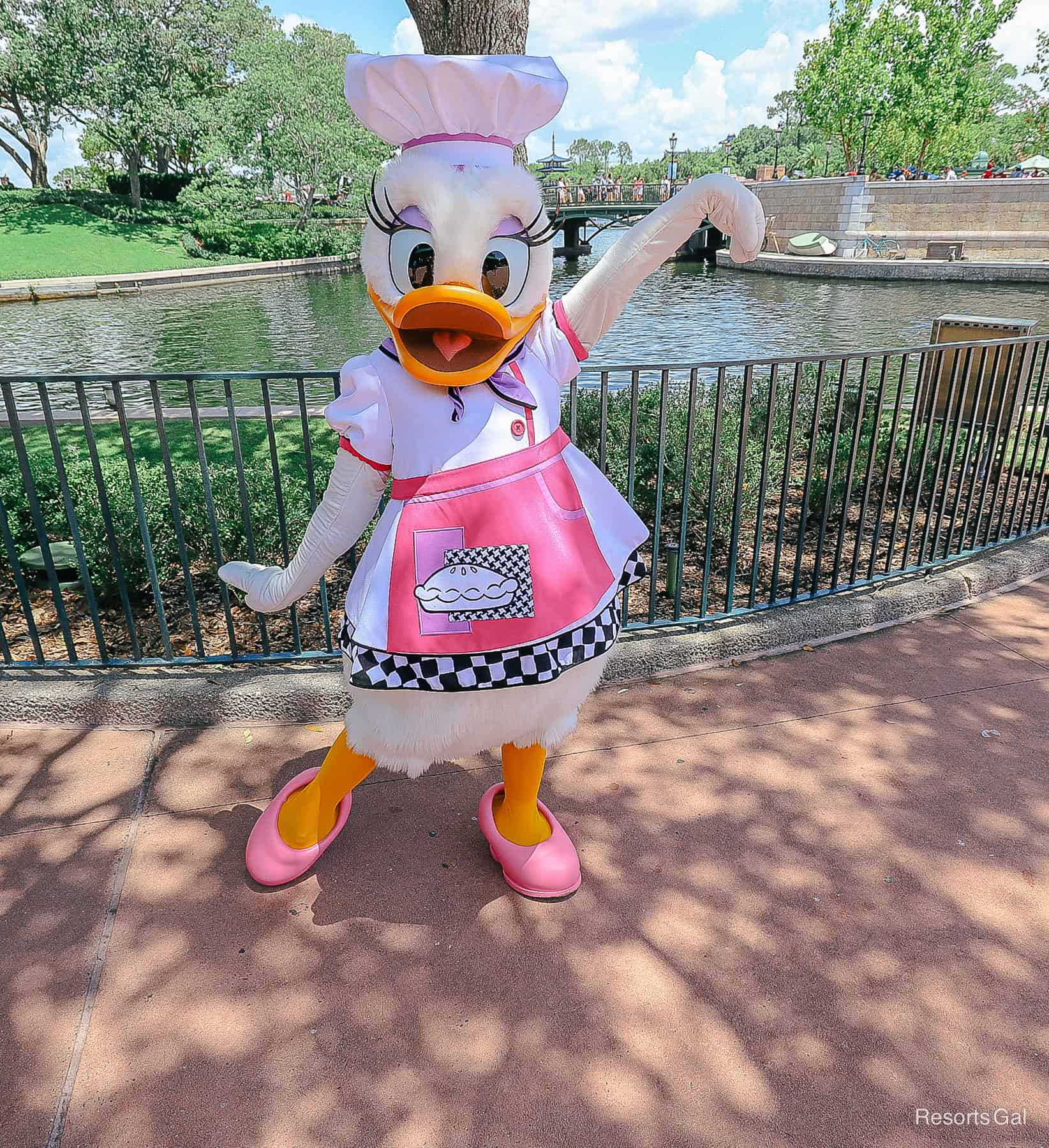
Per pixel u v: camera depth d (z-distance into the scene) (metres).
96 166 60.62
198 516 4.48
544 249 1.90
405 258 1.86
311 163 38.38
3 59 38.66
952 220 32.78
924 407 6.79
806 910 2.35
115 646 3.76
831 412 6.81
